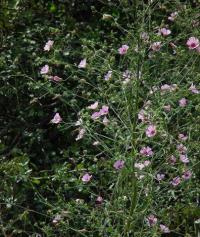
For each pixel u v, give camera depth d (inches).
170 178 79.4
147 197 77.6
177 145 81.1
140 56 78.0
